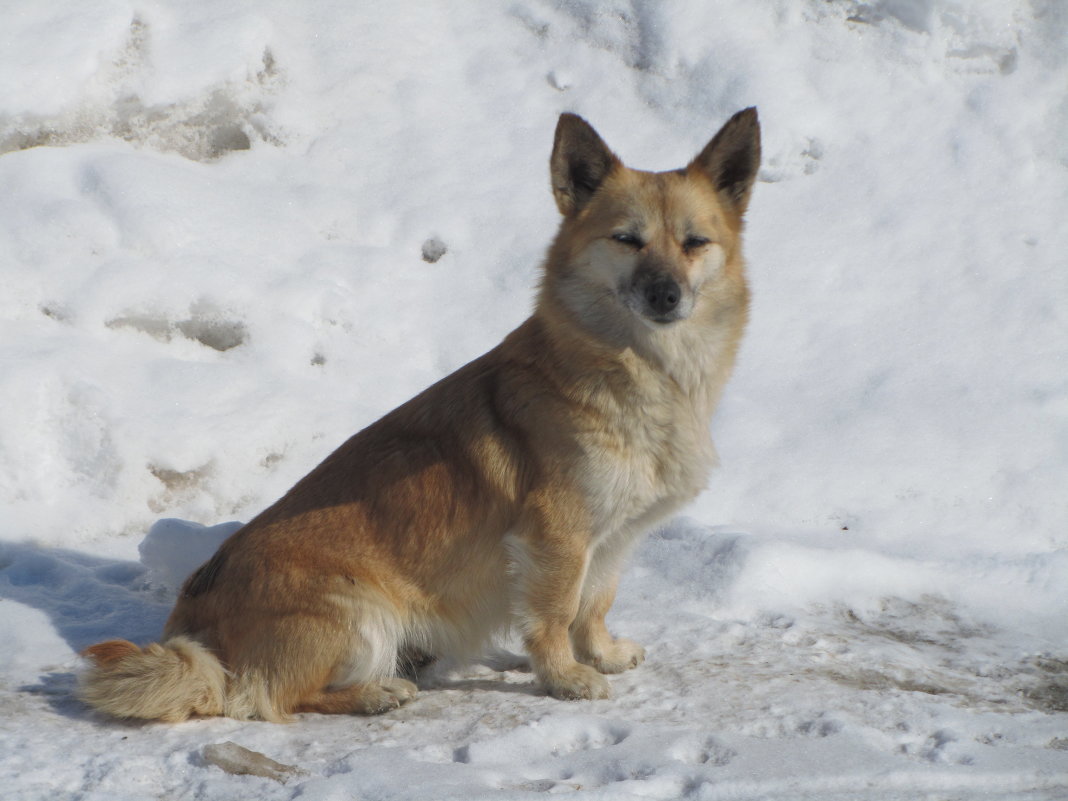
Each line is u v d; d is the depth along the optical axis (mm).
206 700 10703
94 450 16188
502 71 23406
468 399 11750
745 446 17500
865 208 21297
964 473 16938
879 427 17656
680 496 11742
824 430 17719
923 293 19984
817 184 21703
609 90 22969
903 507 16500
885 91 22797
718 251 11672
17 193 18734
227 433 16734
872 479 16891
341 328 19000
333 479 11633
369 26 23531
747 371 18828
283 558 11047
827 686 11625
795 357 19031
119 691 10367
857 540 15852
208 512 16172
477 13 24062
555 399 11250
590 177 11797
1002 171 21766
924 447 17328
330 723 10805
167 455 16234
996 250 20562
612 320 11250
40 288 17797
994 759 9797
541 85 23188
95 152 19750
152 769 9375
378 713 11008
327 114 22156
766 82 22500
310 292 19000
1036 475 16828
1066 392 18156
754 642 13000
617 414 11148
